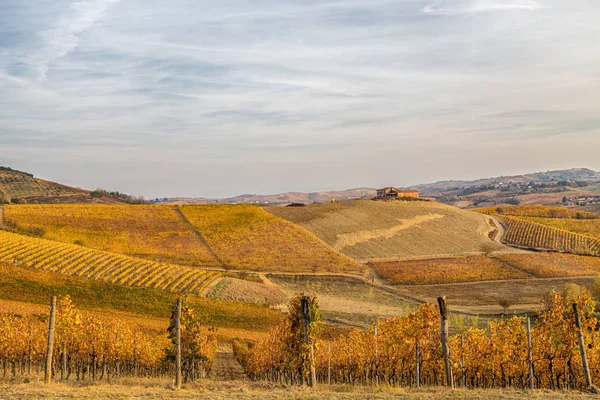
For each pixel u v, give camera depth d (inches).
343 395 1155.9
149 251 5871.1
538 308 4382.4
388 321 1934.1
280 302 4370.1
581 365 1632.6
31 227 5989.2
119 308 3592.5
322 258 5969.5
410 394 1181.1
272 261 5802.2
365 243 6732.3
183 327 1681.8
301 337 1635.1
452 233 7372.1
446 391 1274.6
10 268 3939.5
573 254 6491.1
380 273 5629.9
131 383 1505.9
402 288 5177.2
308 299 1631.4
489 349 1750.7
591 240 7263.8
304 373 1599.4
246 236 6633.9
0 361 1895.9
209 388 1385.3
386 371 1940.2
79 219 6673.2
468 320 4015.8
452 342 1787.6
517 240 7313.0
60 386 1256.8
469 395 1163.9
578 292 4116.6
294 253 6107.3
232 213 7578.7
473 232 7504.9
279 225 7111.2
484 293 4968.0
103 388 1237.7
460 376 1812.3
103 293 3818.9
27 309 2987.2
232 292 4382.4
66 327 1694.1
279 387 1505.9
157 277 4431.6
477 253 6476.4
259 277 5246.1
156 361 2178.9
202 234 6648.6
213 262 5669.3
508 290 5054.1
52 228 6171.3
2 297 3378.4
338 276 5393.7
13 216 6422.2
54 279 3905.0
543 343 1649.9
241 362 2433.6
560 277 5467.5
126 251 5777.6
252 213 7598.4
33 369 1977.1
